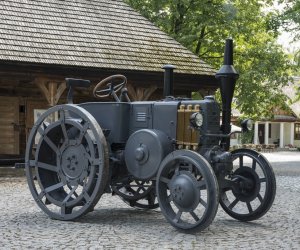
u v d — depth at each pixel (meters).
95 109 7.62
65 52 15.88
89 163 7.29
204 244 5.88
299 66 23.39
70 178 7.43
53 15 17.05
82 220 7.38
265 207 7.20
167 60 17.83
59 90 15.93
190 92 20.20
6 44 15.08
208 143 6.85
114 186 7.96
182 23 25.66
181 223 6.55
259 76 23.69
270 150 44.81
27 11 16.62
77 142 7.34
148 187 8.12
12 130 17.72
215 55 26.56
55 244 5.80
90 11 18.11
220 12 24.72
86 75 16.31
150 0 25.17
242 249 5.66
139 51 17.59
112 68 16.23
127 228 6.80
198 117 6.60
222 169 6.79
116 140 7.42
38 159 7.73
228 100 7.10
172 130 7.00
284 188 12.48
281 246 5.83
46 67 15.51
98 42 17.00
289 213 8.27
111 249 5.59
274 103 25.73
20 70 15.32
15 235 6.29
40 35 16.00
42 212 8.06
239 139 45.78
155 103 7.24
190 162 6.41
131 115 7.45
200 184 6.37
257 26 25.72
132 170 7.16
